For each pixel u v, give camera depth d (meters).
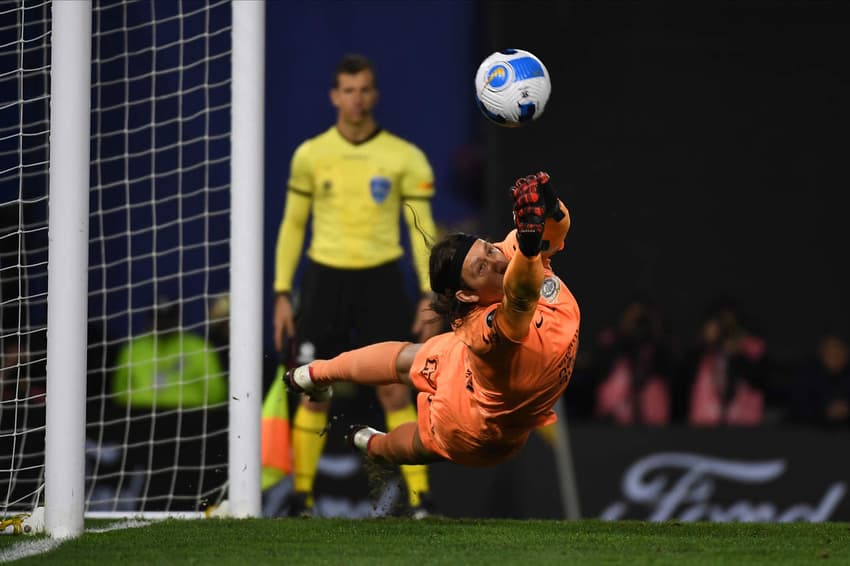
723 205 40.41
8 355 22.91
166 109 31.05
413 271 28.72
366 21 33.41
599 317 40.09
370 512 28.67
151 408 29.06
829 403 33.78
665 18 40.25
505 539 17.11
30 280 28.08
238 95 21.75
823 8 40.38
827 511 31.89
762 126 40.44
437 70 34.09
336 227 28.56
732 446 32.38
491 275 15.50
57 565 14.89
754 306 40.38
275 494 28.59
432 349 17.03
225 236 31.33
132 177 31.02
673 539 17.09
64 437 17.38
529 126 39.62
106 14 30.45
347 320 28.58
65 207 17.20
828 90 40.44
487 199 35.12
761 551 15.80
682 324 40.22
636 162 40.25
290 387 18.70
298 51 32.44
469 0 34.59
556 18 39.81
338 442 28.92
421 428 17.30
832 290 40.19
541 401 16.14
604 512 31.88
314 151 28.62
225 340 30.23
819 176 40.41
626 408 34.75
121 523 19.81
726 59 40.41
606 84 40.12
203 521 19.61
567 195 40.16
